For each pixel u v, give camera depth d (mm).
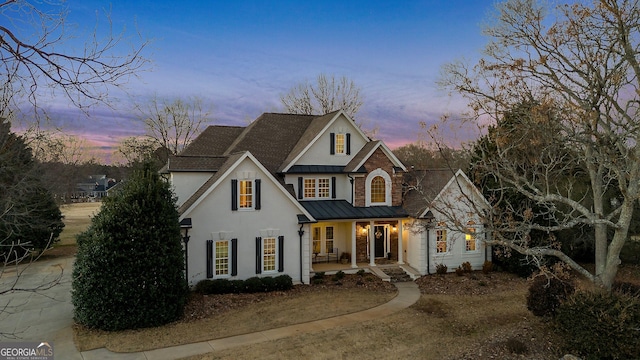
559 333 13203
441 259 24453
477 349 13359
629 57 12875
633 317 11891
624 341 11453
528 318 16453
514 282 22594
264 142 27938
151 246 15664
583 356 12438
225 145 29984
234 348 13500
